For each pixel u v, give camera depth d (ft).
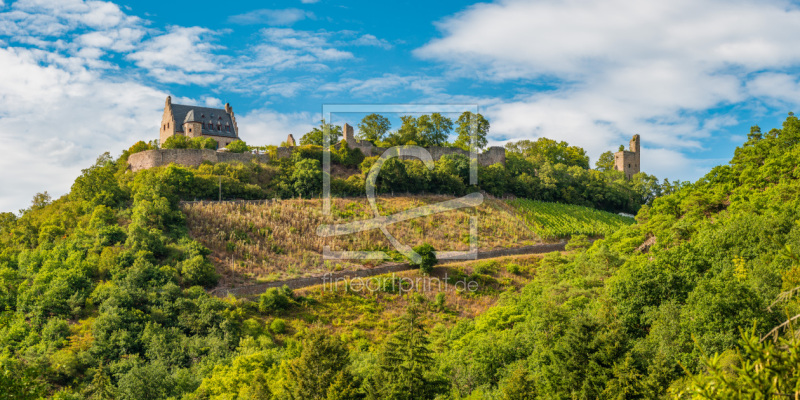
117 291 246.27
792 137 299.17
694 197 260.01
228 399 176.45
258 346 223.71
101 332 221.05
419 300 276.82
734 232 177.06
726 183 283.59
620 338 144.77
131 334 224.74
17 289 251.80
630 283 166.30
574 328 152.66
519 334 191.01
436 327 247.91
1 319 122.93
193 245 295.48
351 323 254.47
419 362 171.53
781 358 51.01
